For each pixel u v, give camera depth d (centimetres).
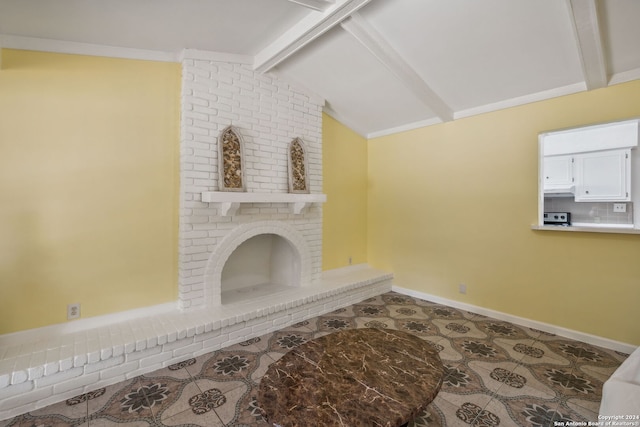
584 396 197
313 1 211
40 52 225
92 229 245
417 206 396
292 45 261
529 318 304
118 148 255
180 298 278
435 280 380
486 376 220
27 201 220
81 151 240
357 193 445
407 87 303
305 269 364
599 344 263
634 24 200
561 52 237
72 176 236
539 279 296
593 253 265
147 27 229
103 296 250
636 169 263
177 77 283
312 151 367
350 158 433
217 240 292
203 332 251
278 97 334
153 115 271
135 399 196
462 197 351
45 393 190
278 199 310
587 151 281
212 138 288
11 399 180
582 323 273
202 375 223
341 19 226
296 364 165
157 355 231
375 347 186
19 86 217
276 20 240
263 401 134
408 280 409
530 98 295
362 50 275
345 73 318
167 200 279
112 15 208
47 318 228
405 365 165
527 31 223
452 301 363
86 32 224
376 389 143
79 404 191
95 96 245
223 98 294
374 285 403
